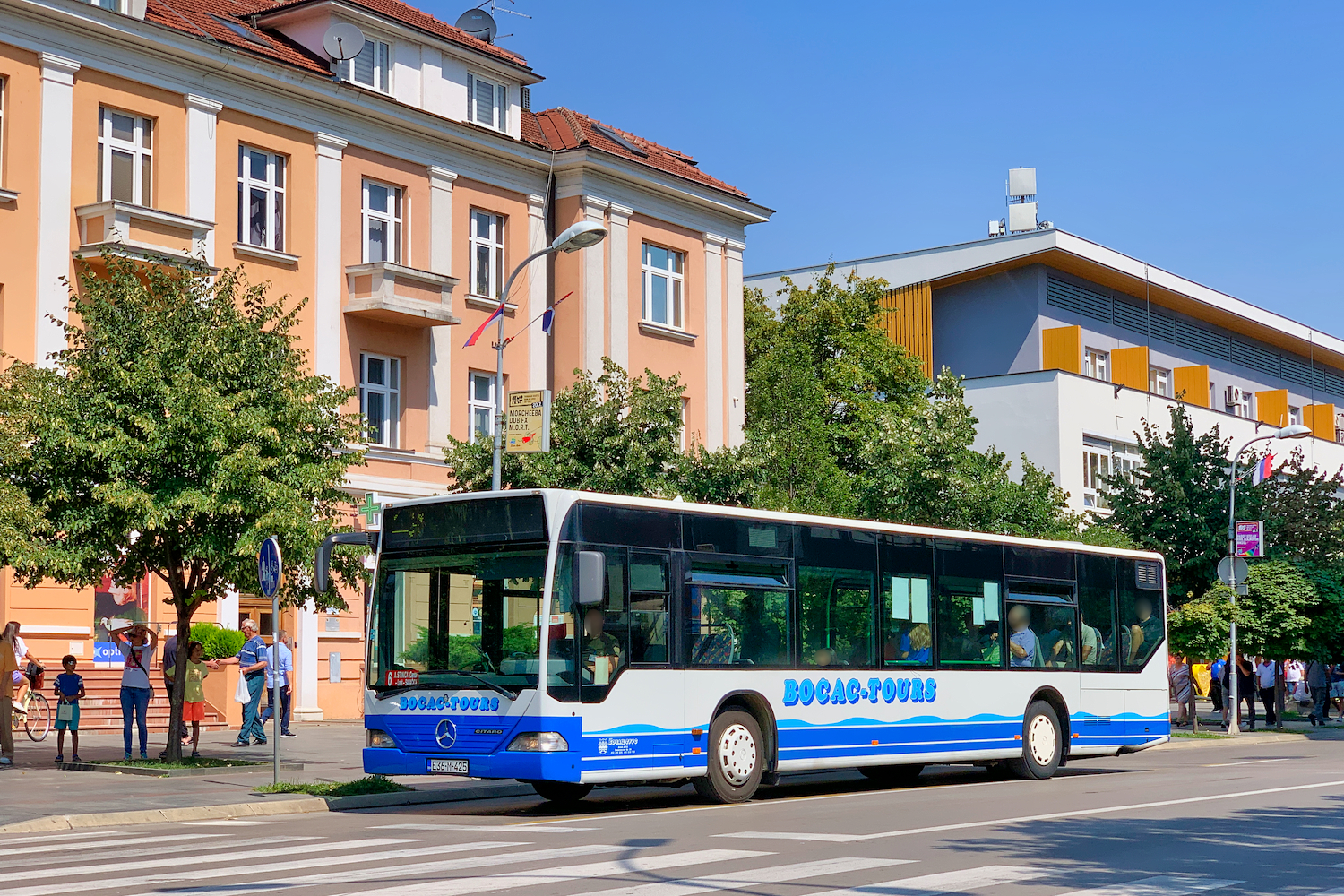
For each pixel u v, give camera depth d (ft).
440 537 49.26
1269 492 118.83
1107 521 118.83
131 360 61.67
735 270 130.00
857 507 109.50
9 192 82.12
